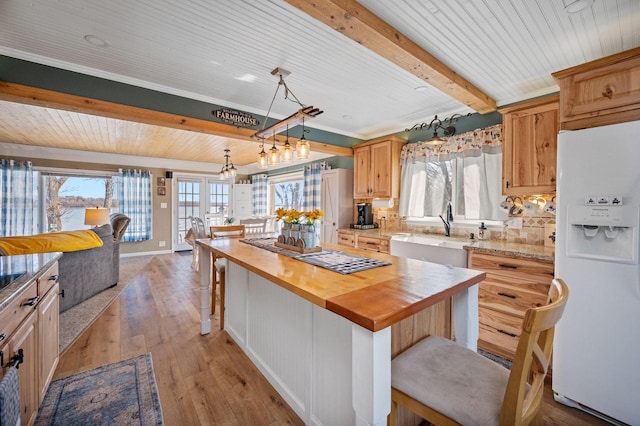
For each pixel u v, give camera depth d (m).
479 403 0.93
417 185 3.64
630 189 1.43
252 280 2.12
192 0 1.56
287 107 3.23
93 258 3.56
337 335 1.35
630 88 1.55
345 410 1.31
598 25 1.75
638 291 1.43
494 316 2.28
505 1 1.55
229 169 5.45
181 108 2.77
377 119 3.65
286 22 1.76
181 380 1.92
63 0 1.54
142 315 3.01
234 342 2.44
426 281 1.31
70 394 1.75
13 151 5.19
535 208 2.62
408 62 1.99
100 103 2.38
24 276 1.37
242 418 1.60
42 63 2.15
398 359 1.18
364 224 4.14
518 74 2.37
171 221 6.86
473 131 3.08
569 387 1.67
